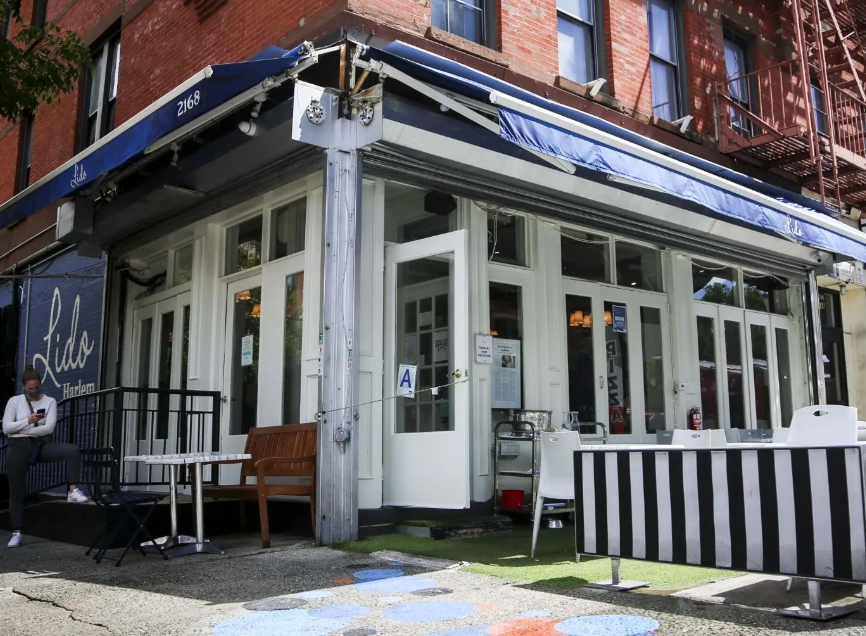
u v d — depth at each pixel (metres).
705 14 11.19
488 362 7.98
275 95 7.25
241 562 5.75
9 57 8.88
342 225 6.59
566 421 8.69
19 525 7.43
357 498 6.52
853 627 3.62
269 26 8.02
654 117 9.89
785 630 3.57
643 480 4.49
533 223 8.83
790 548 3.89
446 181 7.47
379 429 7.13
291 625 3.89
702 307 10.67
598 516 4.68
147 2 10.69
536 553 5.89
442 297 7.04
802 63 10.86
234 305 8.93
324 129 6.61
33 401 7.86
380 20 7.20
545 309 8.71
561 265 9.12
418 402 7.11
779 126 12.02
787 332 11.75
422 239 7.23
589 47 9.75
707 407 10.51
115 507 6.59
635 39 10.04
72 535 7.45
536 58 8.70
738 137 10.65
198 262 9.30
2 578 5.62
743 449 4.12
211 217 8.90
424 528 6.66
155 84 10.20
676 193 7.20
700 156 10.41
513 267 8.59
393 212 7.64
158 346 10.09
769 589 4.52
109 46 11.92
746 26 11.91
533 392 8.51
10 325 13.41
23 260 12.99
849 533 3.71
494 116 7.32
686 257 10.48
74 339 11.41
